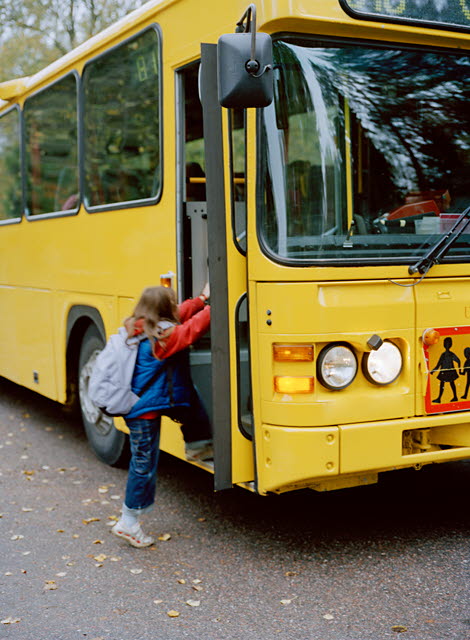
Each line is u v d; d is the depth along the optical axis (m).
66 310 6.91
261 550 4.70
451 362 4.45
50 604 4.06
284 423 4.16
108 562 4.59
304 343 4.11
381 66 4.41
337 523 5.11
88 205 6.42
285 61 4.22
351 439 4.16
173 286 5.09
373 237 4.31
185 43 4.87
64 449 7.13
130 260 5.71
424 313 4.35
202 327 4.50
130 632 3.75
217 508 5.46
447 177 4.56
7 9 17.78
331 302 4.12
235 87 3.79
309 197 4.22
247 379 4.50
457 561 4.45
